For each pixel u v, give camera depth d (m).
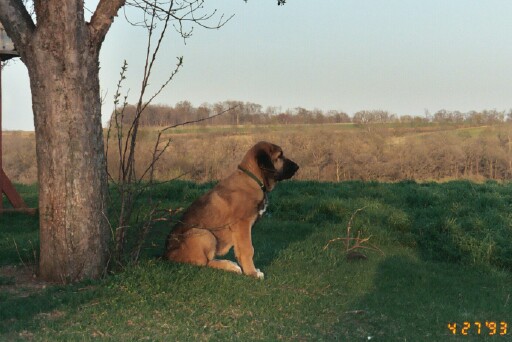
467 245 9.77
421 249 10.29
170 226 9.92
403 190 14.58
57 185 6.27
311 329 5.52
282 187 15.36
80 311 5.43
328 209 12.20
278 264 8.16
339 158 41.38
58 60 6.15
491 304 7.10
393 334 5.58
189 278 6.44
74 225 6.28
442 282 8.00
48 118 6.21
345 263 8.64
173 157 31.73
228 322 5.50
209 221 7.05
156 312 5.59
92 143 6.38
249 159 7.12
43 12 6.15
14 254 7.86
